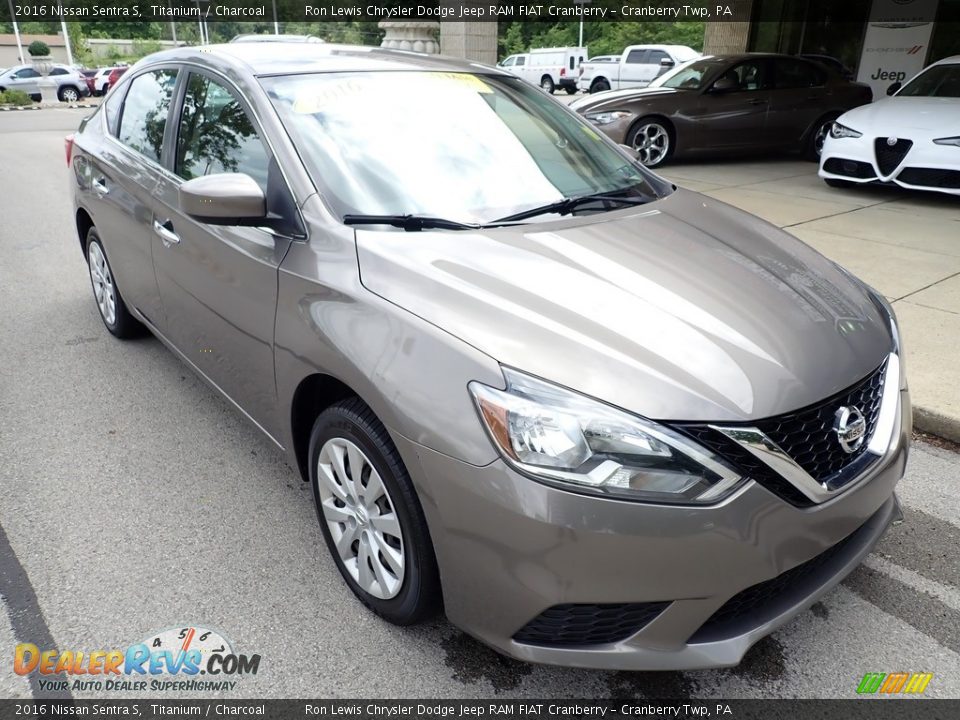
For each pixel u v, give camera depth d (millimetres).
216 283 2738
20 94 26984
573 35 46594
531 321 1930
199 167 2959
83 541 2668
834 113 10727
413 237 2307
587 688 2105
